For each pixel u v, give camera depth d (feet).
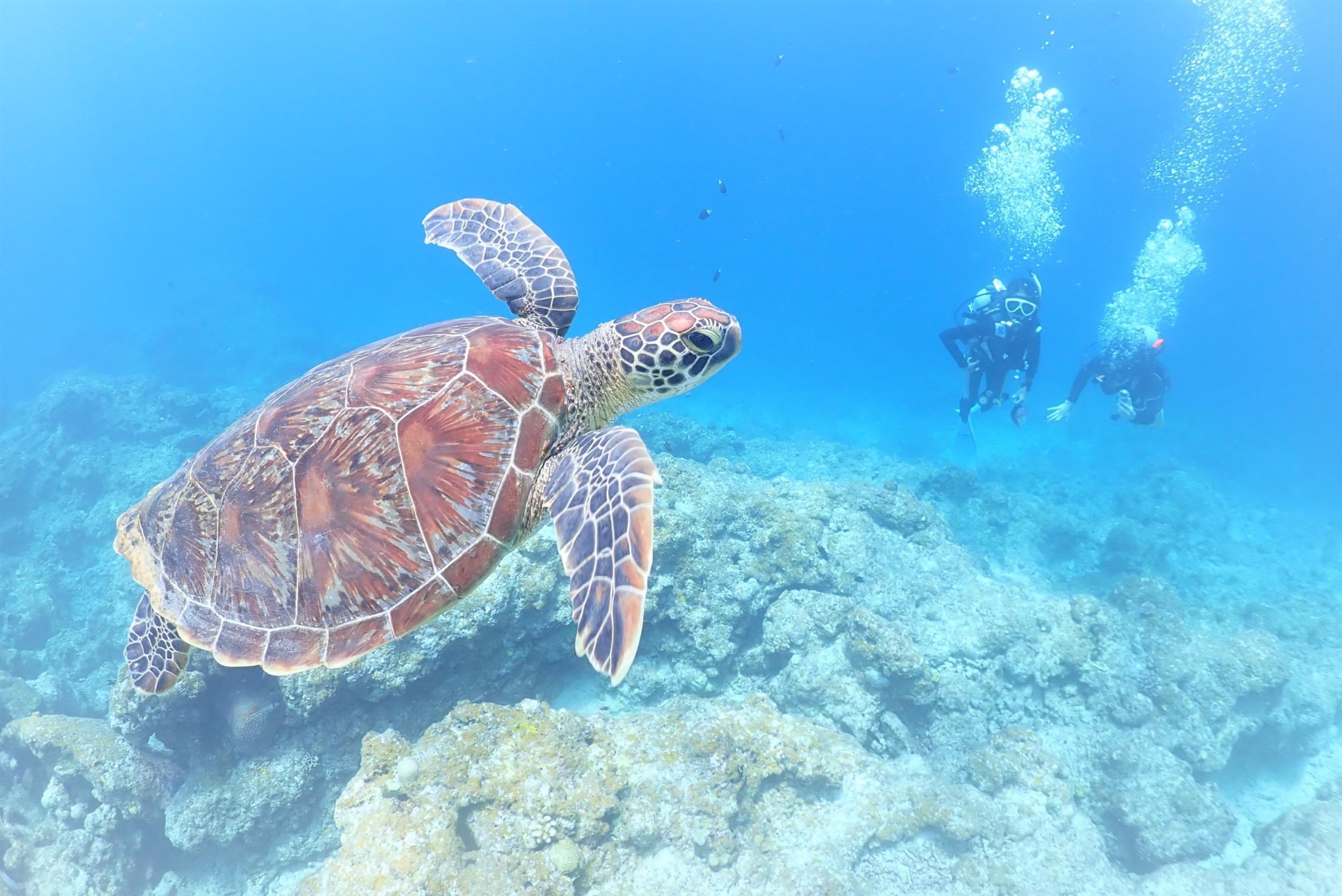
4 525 52.44
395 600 10.94
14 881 25.53
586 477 11.39
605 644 9.09
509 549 11.71
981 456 73.82
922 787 25.91
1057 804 26.55
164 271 206.69
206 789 25.11
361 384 12.21
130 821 26.00
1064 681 33.14
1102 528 54.75
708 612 31.48
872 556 36.35
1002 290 47.14
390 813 19.72
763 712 26.45
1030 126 107.65
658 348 13.93
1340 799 28.63
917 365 136.56
